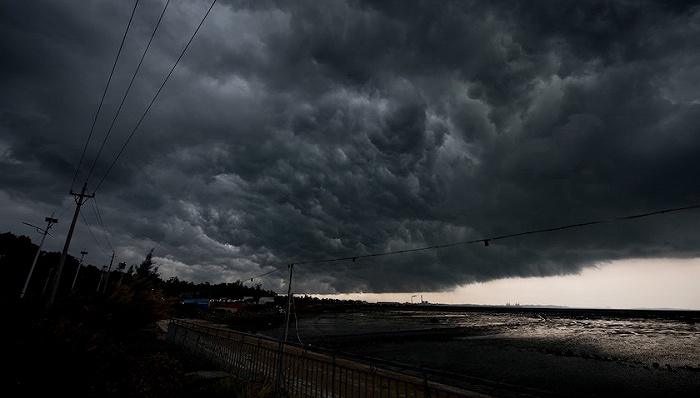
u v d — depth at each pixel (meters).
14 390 6.14
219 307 110.25
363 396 10.30
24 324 6.98
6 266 52.34
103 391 7.44
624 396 23.78
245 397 8.37
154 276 64.44
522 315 186.25
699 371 32.88
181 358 14.59
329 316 137.88
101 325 14.66
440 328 82.25
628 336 69.06
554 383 26.75
